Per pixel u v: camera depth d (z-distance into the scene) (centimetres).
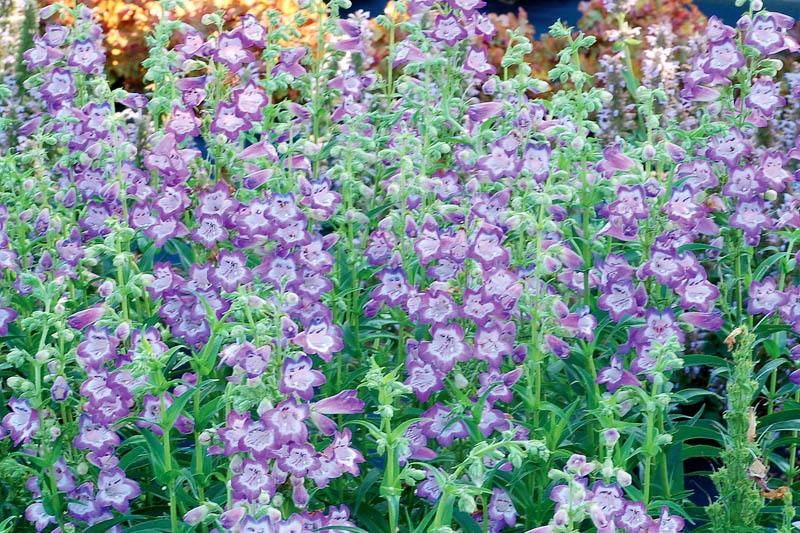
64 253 144
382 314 146
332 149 144
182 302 136
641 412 134
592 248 142
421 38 148
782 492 135
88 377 129
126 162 146
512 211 134
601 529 117
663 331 134
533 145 137
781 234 142
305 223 135
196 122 142
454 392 134
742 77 145
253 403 119
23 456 132
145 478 138
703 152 147
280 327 119
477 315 132
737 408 129
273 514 117
